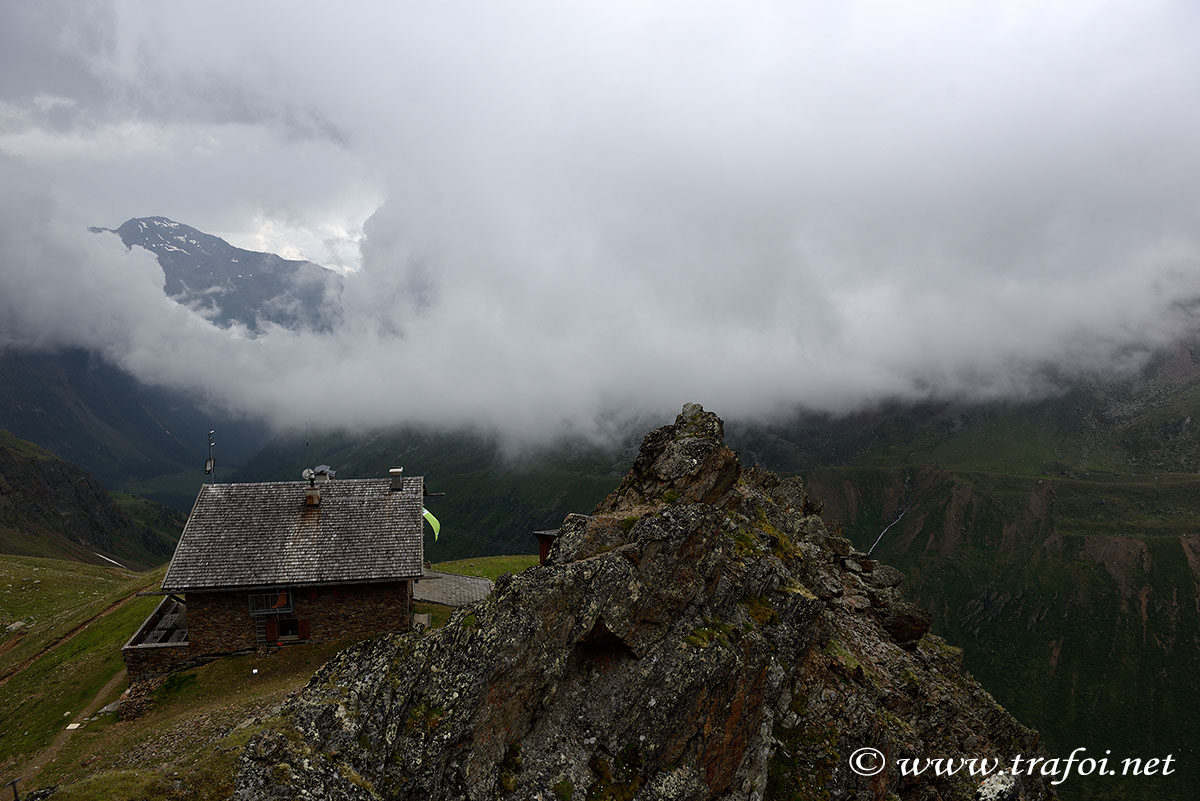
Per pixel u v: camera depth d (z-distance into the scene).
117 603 67.25
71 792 18.61
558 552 28.39
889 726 35.34
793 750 30.92
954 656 55.34
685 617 28.08
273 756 18.69
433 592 62.22
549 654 23.88
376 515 52.88
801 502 64.56
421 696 21.55
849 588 51.72
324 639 49.88
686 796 24.41
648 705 25.19
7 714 48.03
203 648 48.12
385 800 19.17
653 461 37.00
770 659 30.39
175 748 30.28
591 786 22.95
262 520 51.69
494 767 21.53
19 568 101.62
